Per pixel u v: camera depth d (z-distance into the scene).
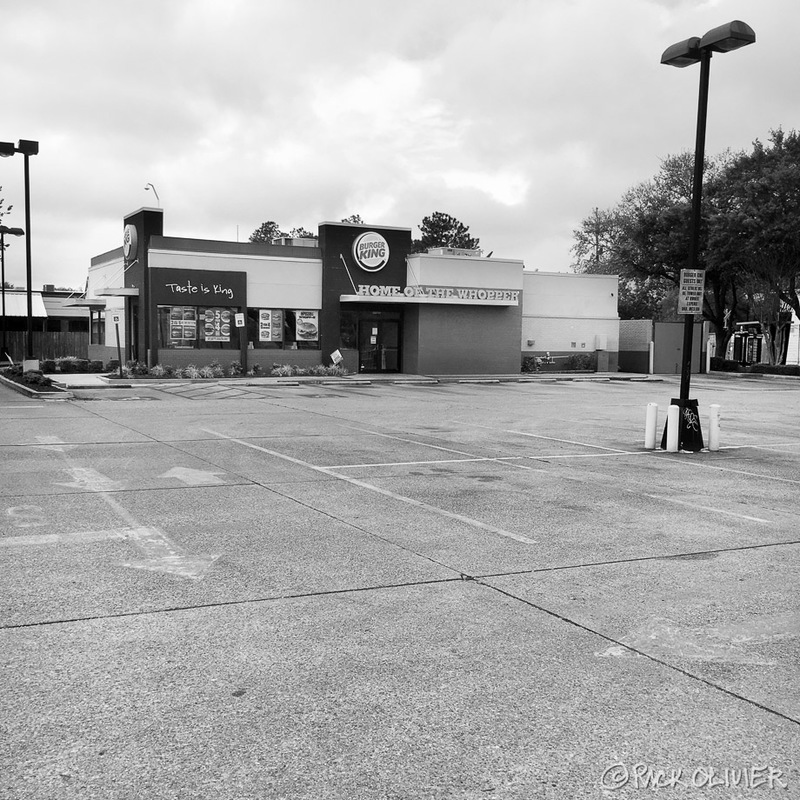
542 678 4.55
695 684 4.51
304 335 34.41
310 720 4.01
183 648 4.90
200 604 5.71
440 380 33.03
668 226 46.41
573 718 4.07
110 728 3.90
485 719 4.05
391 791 3.41
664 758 3.71
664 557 7.20
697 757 3.72
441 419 18.83
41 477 10.67
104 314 40.84
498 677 4.55
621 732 3.94
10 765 3.56
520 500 9.65
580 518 8.73
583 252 64.44
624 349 42.84
